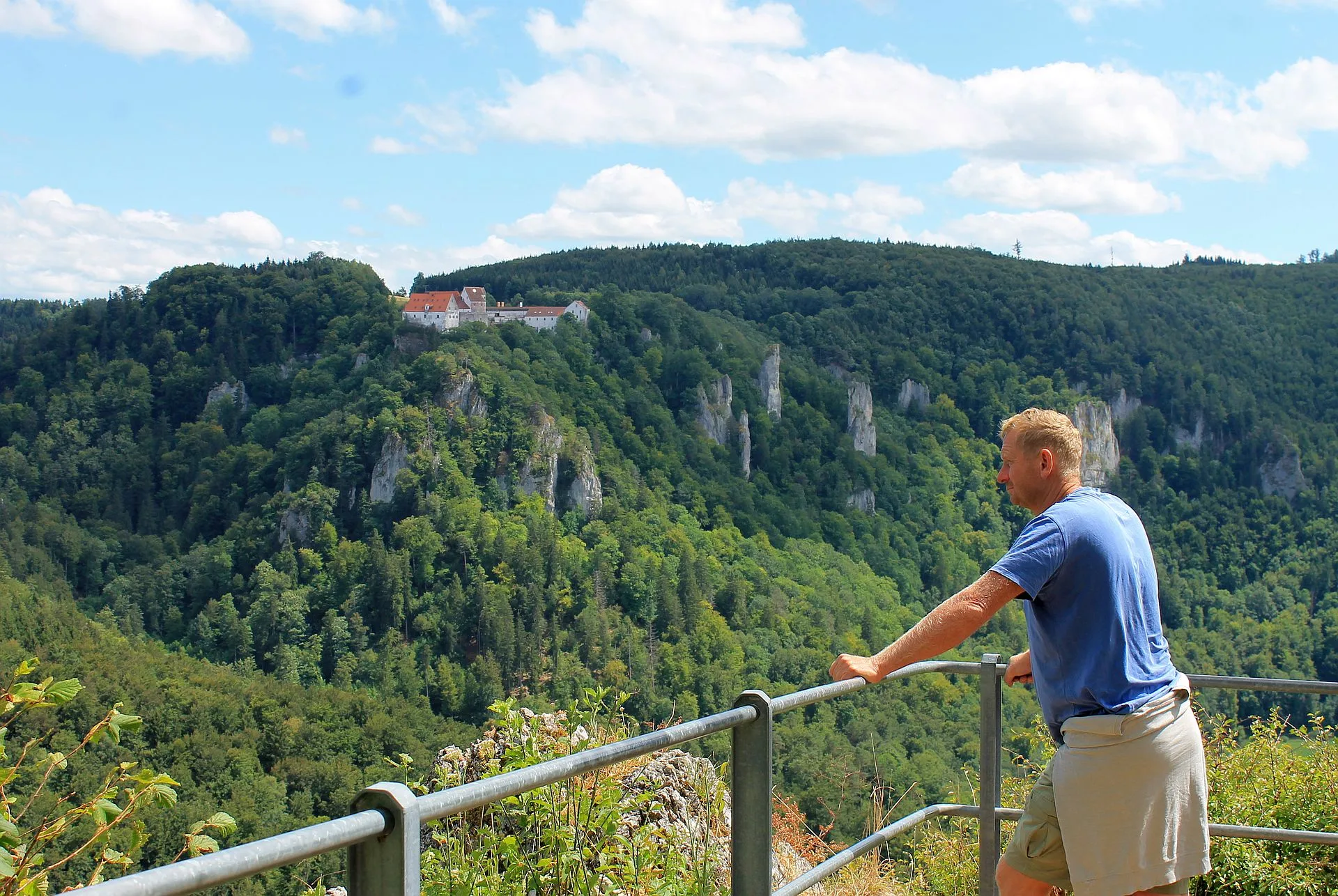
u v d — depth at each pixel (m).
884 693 47.94
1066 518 2.37
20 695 2.54
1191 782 2.37
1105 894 2.32
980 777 3.06
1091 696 2.35
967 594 2.34
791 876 4.31
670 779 3.91
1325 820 4.05
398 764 3.46
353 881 1.44
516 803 2.80
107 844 2.54
